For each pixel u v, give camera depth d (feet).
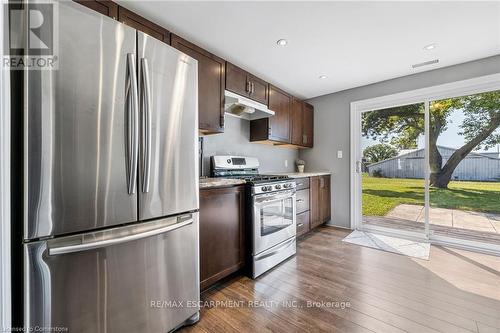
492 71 7.98
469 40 6.88
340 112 11.87
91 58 3.29
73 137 3.13
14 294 2.97
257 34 6.51
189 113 4.75
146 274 3.99
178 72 4.50
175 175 4.42
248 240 6.95
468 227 8.77
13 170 2.93
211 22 5.93
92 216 3.31
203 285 5.70
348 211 11.68
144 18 5.58
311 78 9.95
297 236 9.62
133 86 3.68
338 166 12.01
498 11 5.49
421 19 5.83
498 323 4.65
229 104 8.54
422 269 7.08
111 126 3.49
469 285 6.11
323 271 7.07
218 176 8.59
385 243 9.43
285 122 10.64
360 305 5.33
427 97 9.43
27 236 2.84
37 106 2.86
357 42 6.97
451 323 4.68
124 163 3.64
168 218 4.34
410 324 4.67
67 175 3.09
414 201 9.95
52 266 3.02
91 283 3.35
